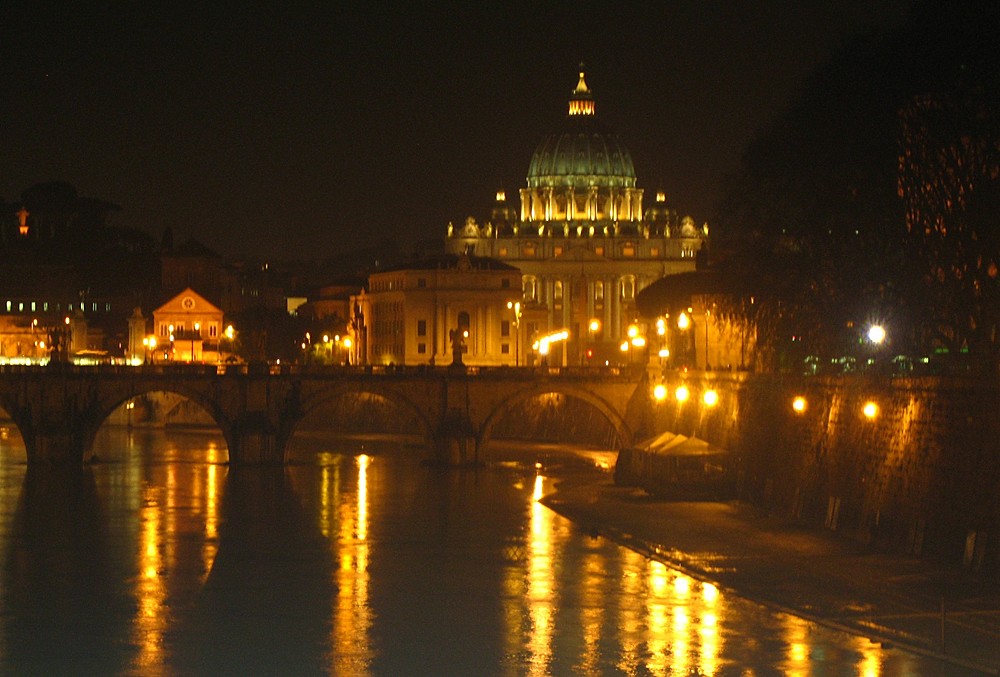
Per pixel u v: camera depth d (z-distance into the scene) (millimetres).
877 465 132625
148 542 148000
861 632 103750
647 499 175250
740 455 171500
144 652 104500
